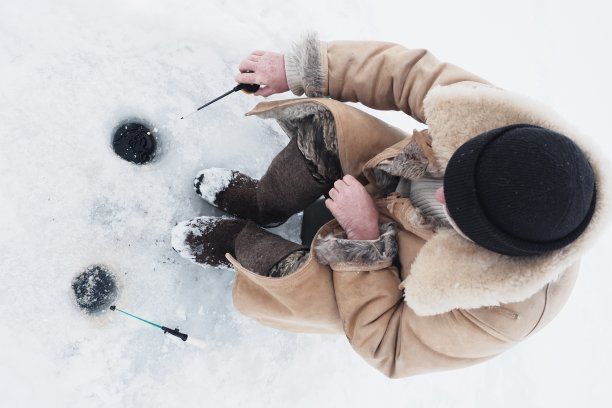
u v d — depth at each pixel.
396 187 1.73
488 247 1.32
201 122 2.47
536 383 3.00
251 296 1.88
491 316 1.46
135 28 2.38
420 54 1.75
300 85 1.89
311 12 2.86
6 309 2.06
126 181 2.28
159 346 2.28
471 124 1.44
